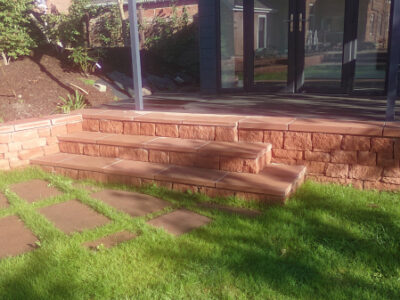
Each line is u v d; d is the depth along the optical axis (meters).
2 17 7.83
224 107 5.91
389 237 2.96
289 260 2.69
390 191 3.90
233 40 7.89
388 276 2.50
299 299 2.28
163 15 14.86
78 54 8.66
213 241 2.96
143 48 13.66
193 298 2.31
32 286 2.46
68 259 2.77
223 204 3.79
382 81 6.87
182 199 3.91
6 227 3.40
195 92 8.70
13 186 4.50
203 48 7.98
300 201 3.69
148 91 9.07
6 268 2.70
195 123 4.74
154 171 4.34
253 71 7.89
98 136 5.24
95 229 3.25
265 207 3.63
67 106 6.74
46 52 9.33
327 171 4.18
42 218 3.51
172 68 12.16
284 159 4.39
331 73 7.26
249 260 2.69
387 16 6.58
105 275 2.55
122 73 9.75
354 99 6.39
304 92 7.54
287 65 7.51
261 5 7.51
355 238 2.96
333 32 7.07
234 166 4.19
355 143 3.97
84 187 4.42
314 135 4.16
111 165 4.66
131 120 5.20
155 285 2.44
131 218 3.46
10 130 4.92
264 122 4.43
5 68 7.86
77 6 10.51
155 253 2.80
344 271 2.57
